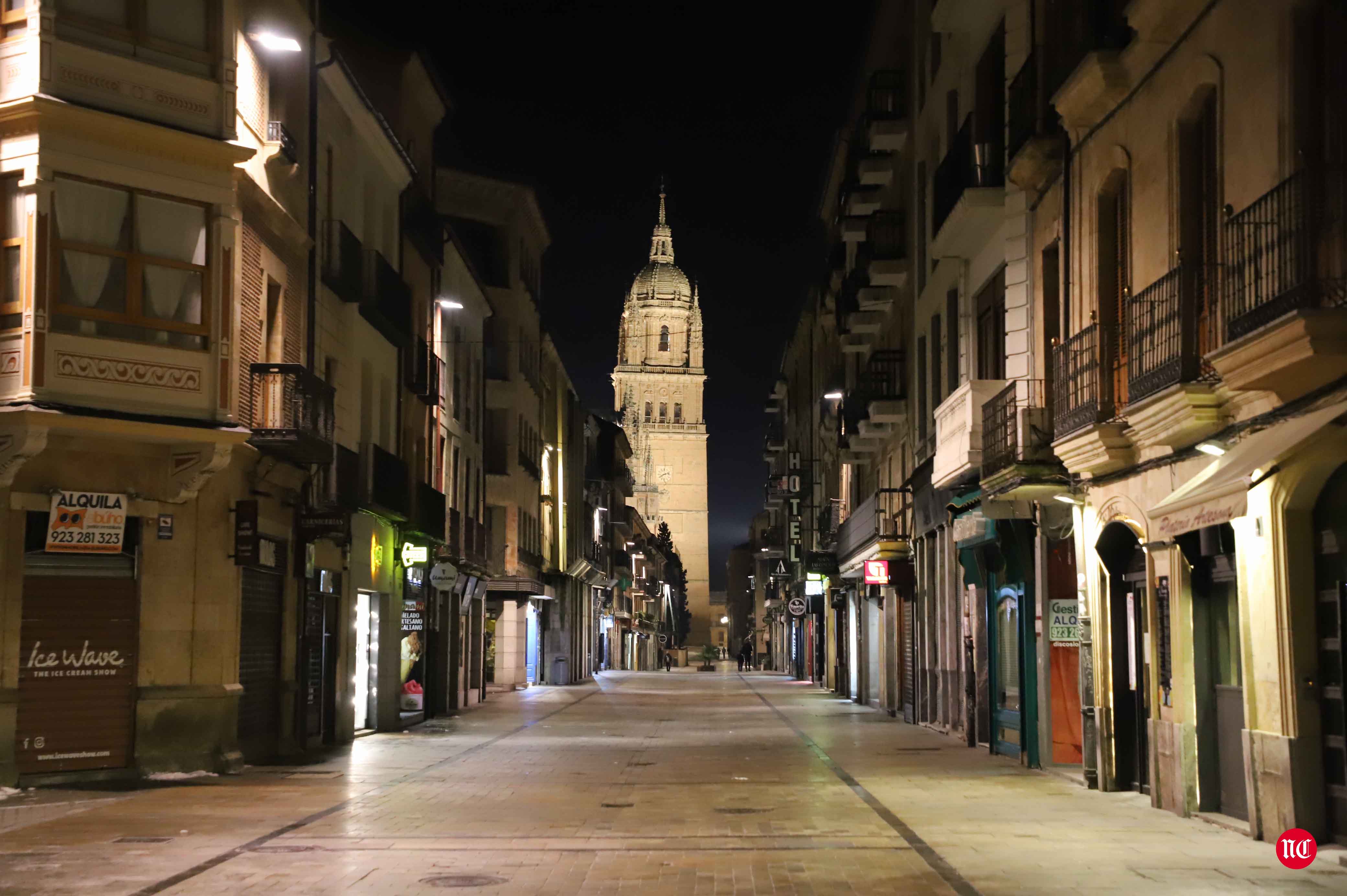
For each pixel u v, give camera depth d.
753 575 127.06
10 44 15.59
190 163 16.56
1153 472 13.54
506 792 15.30
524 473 48.12
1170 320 12.62
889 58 33.06
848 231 35.94
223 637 17.56
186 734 16.95
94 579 16.27
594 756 20.27
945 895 8.95
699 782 16.45
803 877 9.67
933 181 24.02
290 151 19.34
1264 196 10.16
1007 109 18.69
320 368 21.89
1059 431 15.63
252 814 13.31
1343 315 9.04
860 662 38.72
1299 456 10.00
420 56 30.77
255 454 18.20
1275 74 10.87
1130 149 14.28
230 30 16.97
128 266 16.11
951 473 19.88
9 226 15.51
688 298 163.62
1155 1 12.86
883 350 32.59
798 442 66.06
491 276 46.12
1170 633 13.26
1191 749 12.87
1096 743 15.45
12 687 15.36
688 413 162.62
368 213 26.22
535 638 53.75
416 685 28.97
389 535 27.00
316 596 22.06
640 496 154.50
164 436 16.12
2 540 15.40
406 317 28.20
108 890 9.14
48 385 15.40
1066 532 16.75
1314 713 10.73
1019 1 18.16
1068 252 16.14
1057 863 10.24
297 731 20.75
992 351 21.38
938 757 20.02
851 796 14.83
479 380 39.81
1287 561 10.80
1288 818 10.77
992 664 20.62
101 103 15.84
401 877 9.69
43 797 14.66
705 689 51.16
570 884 9.41
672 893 9.05
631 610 97.50
